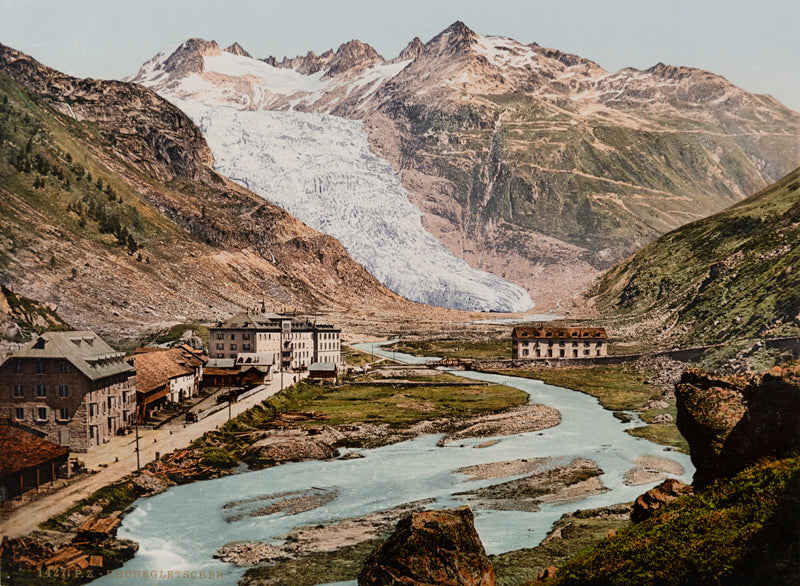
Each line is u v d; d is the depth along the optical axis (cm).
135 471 9200
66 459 8806
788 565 4844
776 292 17925
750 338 16075
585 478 9575
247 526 7856
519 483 9431
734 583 4931
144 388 12406
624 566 5469
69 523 7419
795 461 5619
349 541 7419
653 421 13375
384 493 9088
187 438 11081
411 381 19525
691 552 5266
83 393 10044
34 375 10006
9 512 7519
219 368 17200
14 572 6512
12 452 8212
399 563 5975
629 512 7994
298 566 6806
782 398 5909
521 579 6356
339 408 15200
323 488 9306
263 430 12494
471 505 8562
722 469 6275
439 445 11919
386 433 12762
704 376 6994
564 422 13650
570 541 7219
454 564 5994
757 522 5269
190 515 8188
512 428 13088
